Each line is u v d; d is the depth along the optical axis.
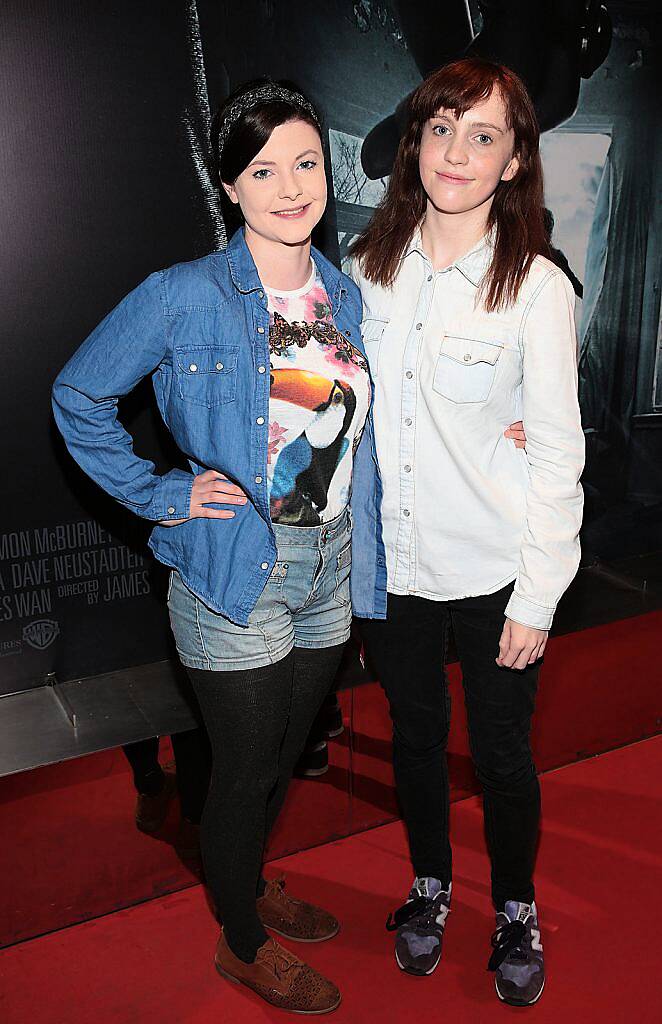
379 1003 2.06
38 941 2.23
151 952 2.19
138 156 2.17
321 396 1.67
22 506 2.30
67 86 2.07
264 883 2.25
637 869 2.44
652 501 3.09
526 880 2.09
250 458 1.65
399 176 1.83
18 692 2.43
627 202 2.78
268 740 1.81
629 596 3.01
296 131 1.56
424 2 2.39
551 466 1.74
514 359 1.73
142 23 2.11
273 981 2.02
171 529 1.80
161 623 2.56
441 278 1.77
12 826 2.21
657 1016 2.01
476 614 1.90
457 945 2.22
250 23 2.21
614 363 2.90
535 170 1.72
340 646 1.92
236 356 1.64
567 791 2.73
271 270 1.67
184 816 2.35
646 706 3.01
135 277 2.25
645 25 2.66
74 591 2.43
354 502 1.87
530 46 2.54
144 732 2.32
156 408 2.42
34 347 2.19
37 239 2.12
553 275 1.69
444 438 1.78
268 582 1.72
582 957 2.17
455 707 2.66
